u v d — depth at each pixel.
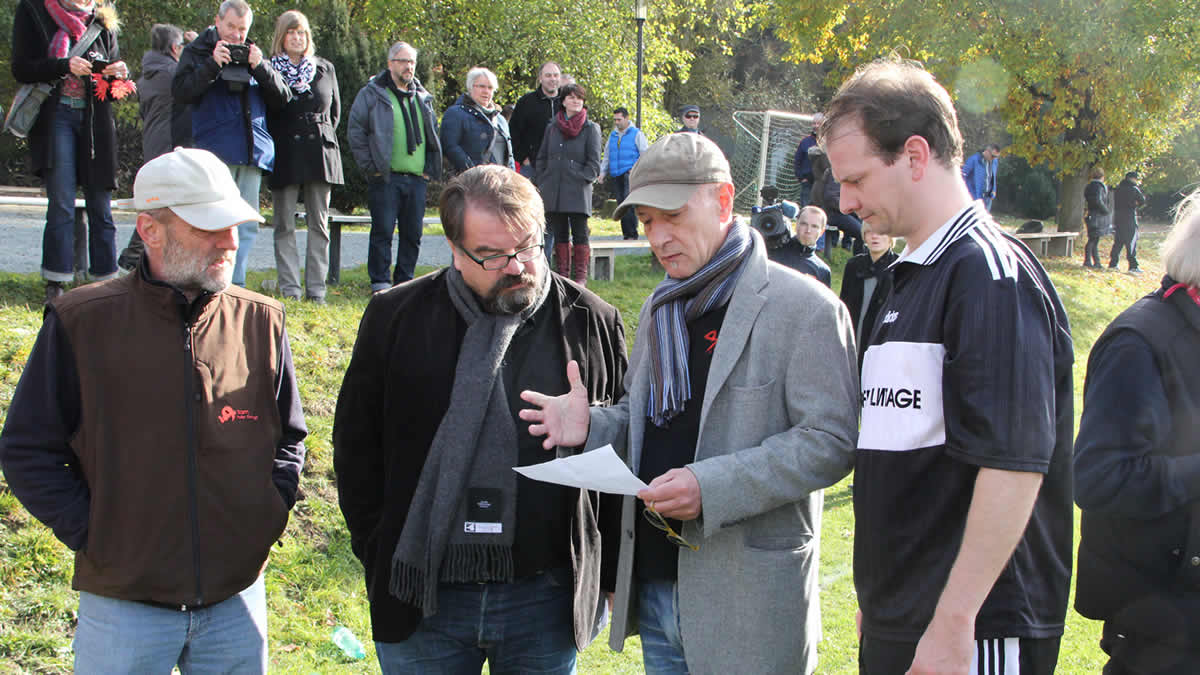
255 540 2.45
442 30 21.64
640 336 2.41
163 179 2.29
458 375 2.35
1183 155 29.23
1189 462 2.03
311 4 19.22
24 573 3.73
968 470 1.72
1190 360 2.08
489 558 2.31
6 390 4.61
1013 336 1.65
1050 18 16.86
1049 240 18.72
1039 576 1.78
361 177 17.48
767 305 2.14
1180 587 2.10
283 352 2.60
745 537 2.12
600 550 2.60
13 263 7.04
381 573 2.37
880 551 1.84
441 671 2.42
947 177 1.82
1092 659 4.14
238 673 2.47
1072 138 19.22
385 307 2.47
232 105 6.05
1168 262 2.17
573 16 20.81
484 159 7.84
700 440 2.14
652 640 2.34
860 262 5.19
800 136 17.92
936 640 1.69
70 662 3.41
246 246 6.37
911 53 18.11
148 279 2.35
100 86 5.75
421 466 2.37
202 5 19.55
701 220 2.18
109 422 2.29
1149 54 16.72
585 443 2.27
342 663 3.73
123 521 2.30
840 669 3.91
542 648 2.47
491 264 2.29
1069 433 1.81
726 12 26.53
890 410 1.81
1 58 19.00
